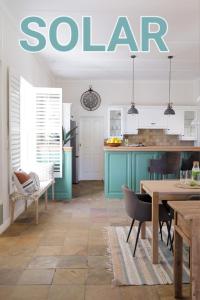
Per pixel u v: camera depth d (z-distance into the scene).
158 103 9.22
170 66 7.39
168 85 9.21
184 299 2.44
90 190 7.39
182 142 9.23
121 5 4.01
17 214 4.86
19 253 3.37
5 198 4.28
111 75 8.46
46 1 3.89
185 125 8.98
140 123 8.85
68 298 2.45
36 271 2.92
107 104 9.17
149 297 2.47
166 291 2.57
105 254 3.36
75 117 9.17
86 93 9.14
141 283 2.69
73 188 7.69
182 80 9.19
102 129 9.24
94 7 4.07
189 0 3.87
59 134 6.11
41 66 6.92
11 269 2.96
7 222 4.33
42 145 6.08
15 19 4.45
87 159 9.30
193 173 3.67
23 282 2.70
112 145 6.57
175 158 5.91
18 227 4.32
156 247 3.11
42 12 4.23
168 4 3.98
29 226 4.38
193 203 2.35
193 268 1.98
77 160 8.74
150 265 3.07
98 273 2.89
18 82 4.85
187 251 3.32
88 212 5.21
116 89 9.18
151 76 8.62
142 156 6.34
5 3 3.94
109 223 4.56
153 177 6.33
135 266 3.05
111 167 6.34
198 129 8.90
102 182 8.76
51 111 6.07
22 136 5.88
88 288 2.61
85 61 6.87
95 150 9.27
